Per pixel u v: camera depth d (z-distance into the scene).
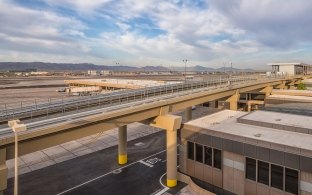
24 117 25.61
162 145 46.72
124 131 37.94
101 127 26.67
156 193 29.48
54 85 150.00
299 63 137.12
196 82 61.34
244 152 26.42
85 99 33.78
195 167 31.59
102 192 29.91
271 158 24.58
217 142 28.75
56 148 45.59
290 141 25.09
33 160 40.12
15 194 16.59
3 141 18.89
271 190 24.81
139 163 38.44
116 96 37.44
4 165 19.58
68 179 33.38
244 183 26.81
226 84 62.81
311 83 107.31
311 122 30.92
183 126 32.53
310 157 22.28
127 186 31.31
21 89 126.56
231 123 33.06
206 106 76.00
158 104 32.81
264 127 30.78
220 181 28.98
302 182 22.89
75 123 23.34
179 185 31.31
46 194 29.47
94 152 43.62
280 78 96.19
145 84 82.31
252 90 73.31
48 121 23.75
